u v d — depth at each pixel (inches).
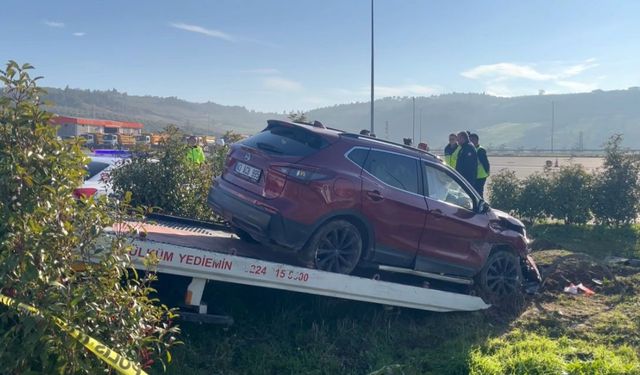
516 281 329.4
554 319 298.7
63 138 143.7
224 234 321.1
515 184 639.8
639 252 492.7
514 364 232.7
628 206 596.4
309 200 256.2
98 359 138.7
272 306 275.0
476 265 312.7
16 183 130.3
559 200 605.6
